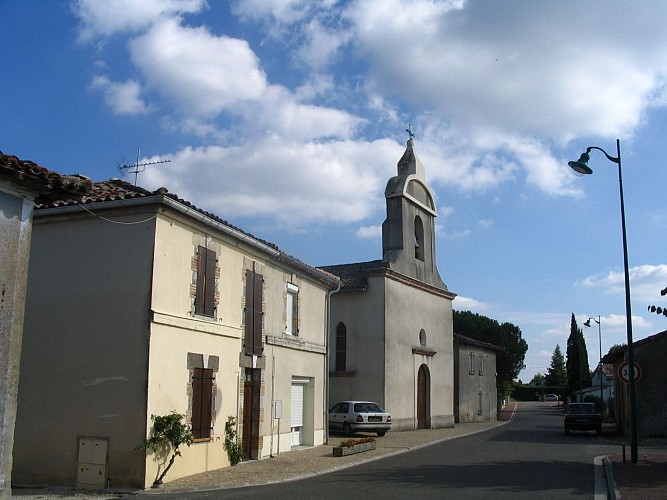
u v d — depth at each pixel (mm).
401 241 30984
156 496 12211
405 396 30078
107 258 14391
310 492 12414
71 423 13953
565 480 14109
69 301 14523
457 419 39062
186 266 15117
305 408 21906
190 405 14906
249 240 17453
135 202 14109
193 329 15188
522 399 98812
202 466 15328
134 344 13781
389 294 29375
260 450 18094
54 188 9922
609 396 55281
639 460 17406
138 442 13344
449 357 35062
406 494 12062
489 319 63875
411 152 32781
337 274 30656
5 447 9047
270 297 19219
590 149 18188
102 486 13359
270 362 18969
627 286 17859
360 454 19641
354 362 29031
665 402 27328
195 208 14969
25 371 14531
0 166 8914
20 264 9469
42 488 13422
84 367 14094
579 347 69812
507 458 18688
